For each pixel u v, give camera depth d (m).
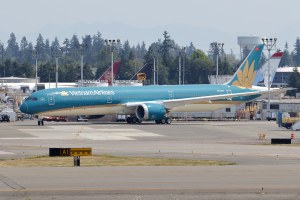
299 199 76.44
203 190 81.19
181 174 94.94
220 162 111.62
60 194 79.00
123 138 172.38
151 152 131.62
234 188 82.38
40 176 93.06
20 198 76.81
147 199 76.31
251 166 104.69
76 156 106.94
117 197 77.38
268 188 82.31
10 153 129.50
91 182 87.44
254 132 198.50
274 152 131.38
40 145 149.62
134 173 96.19
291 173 95.75
